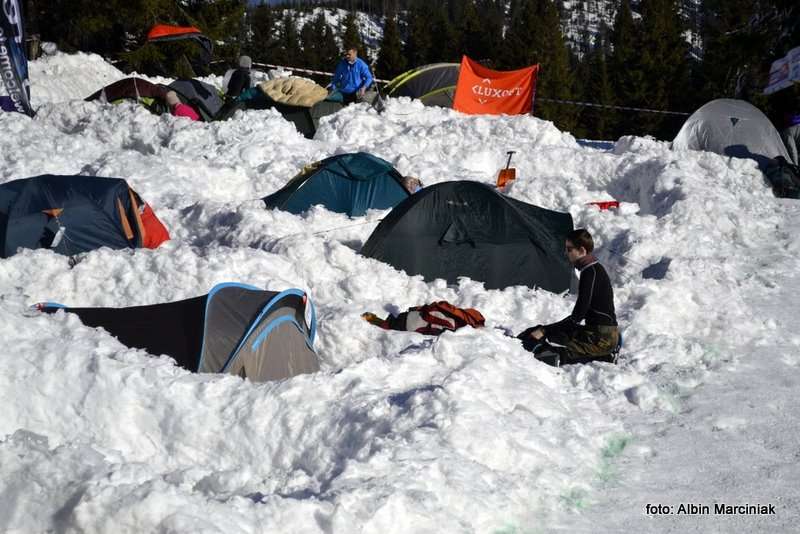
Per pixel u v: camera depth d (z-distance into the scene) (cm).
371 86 1872
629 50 5728
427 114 1866
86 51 3247
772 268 1001
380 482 444
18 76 1631
